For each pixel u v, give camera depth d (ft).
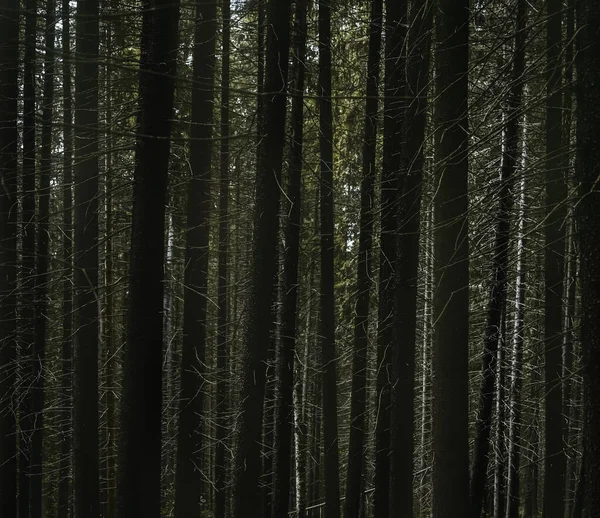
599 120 18.86
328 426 47.16
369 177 43.45
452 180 24.77
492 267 37.50
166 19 25.80
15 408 41.09
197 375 42.68
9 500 40.04
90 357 39.06
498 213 33.50
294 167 41.73
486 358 42.19
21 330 41.73
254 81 50.83
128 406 25.36
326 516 46.62
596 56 18.99
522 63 28.94
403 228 31.01
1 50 30.42
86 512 38.75
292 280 41.96
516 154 39.01
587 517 18.52
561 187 32.55
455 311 24.48
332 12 49.37
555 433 37.14
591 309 18.65
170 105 25.99
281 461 43.04
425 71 29.99
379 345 39.37
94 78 36.19
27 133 38.22
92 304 38.68
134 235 25.72
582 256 19.02
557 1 27.37
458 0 25.11
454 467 24.14
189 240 41.01
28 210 40.50
